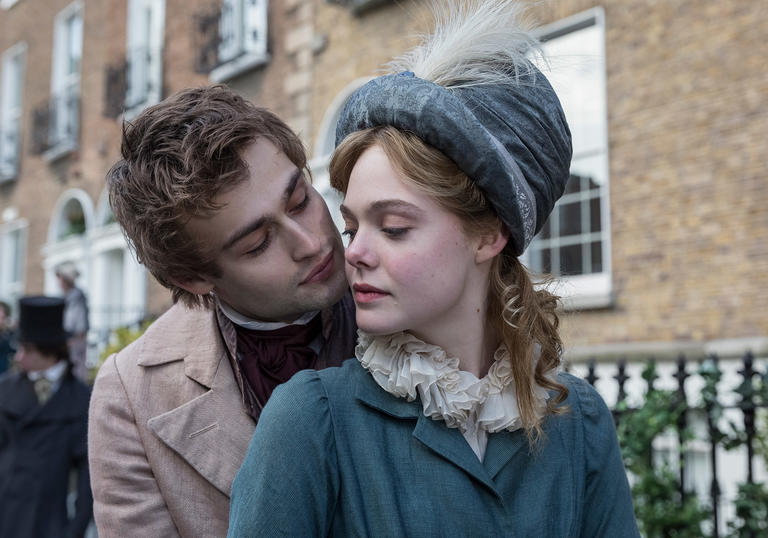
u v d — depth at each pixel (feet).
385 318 3.11
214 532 4.08
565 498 3.45
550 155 3.39
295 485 3.06
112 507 4.11
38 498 11.82
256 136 3.72
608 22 19.10
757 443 12.84
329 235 3.94
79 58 40.70
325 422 3.21
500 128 3.26
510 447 3.41
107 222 37.45
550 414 3.62
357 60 24.04
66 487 12.14
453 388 3.26
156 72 33.63
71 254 38.47
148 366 4.34
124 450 4.18
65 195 39.96
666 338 17.87
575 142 20.13
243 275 3.82
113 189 4.03
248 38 27.27
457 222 3.14
